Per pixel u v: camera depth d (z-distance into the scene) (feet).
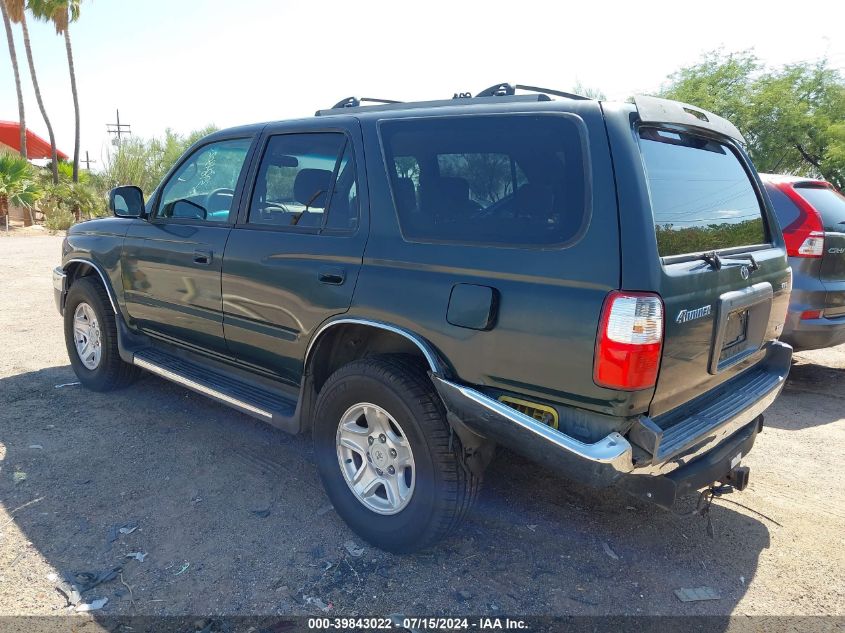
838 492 12.65
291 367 11.59
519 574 9.79
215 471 12.73
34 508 11.25
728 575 9.95
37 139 101.30
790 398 18.31
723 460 9.27
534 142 8.77
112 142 93.30
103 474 12.51
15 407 15.76
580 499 11.99
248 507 11.44
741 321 10.02
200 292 12.96
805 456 14.30
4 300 29.12
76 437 14.12
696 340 8.49
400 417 9.48
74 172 93.09
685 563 10.22
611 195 7.95
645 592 9.48
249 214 12.25
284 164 11.84
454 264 9.08
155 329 14.82
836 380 19.98
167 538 10.45
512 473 12.87
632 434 8.03
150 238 14.19
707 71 84.58
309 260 10.79
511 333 8.46
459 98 10.21
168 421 15.07
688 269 8.34
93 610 8.77
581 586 9.57
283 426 11.39
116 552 10.05
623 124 8.29
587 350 7.86
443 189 9.53
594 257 7.92
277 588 9.30
